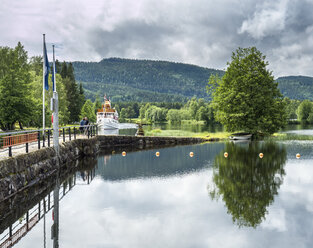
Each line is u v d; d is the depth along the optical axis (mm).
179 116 161125
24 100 42812
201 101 154875
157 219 12039
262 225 11477
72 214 12516
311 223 11594
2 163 13477
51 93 60375
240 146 36219
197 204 13945
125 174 20656
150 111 199125
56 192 15938
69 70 101000
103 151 33969
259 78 46094
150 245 9773
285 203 14062
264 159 26172
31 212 12758
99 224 11492
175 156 29109
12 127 45375
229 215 12508
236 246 9633
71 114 91125
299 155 27172
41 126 51656
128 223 11617
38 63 88125
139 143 41500
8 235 10445
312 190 16219
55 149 21297
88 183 18016
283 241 10000
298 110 129625
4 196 13164
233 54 48312
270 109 46312
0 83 42531
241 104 45562
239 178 19203
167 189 16672
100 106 144375
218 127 95688
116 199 14734
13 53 63125
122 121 196500
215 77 51125
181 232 10727
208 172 21172
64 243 9859
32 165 16844
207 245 9797
